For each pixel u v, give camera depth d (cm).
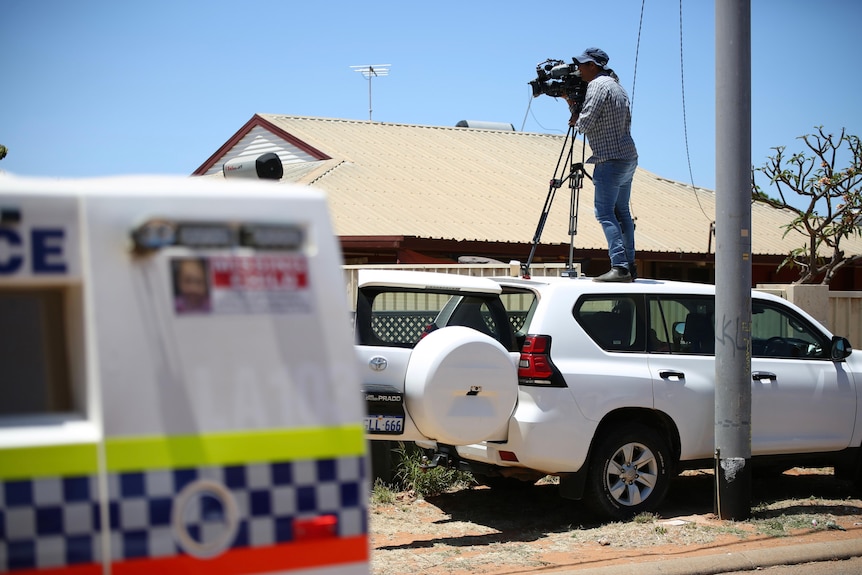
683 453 801
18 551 278
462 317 809
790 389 841
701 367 810
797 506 834
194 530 299
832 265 1427
